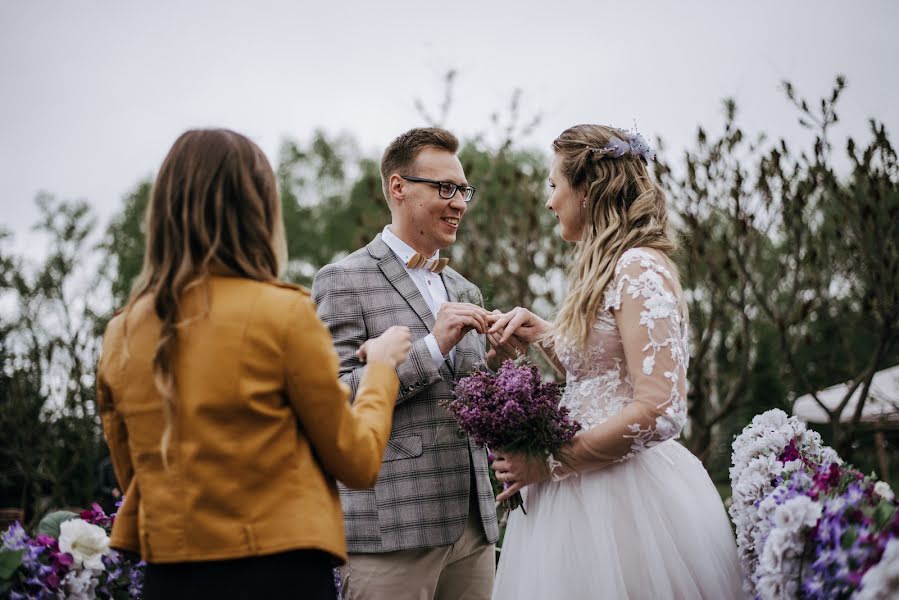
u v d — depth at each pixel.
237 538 1.60
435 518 2.71
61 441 9.79
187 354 1.64
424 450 2.75
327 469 1.74
